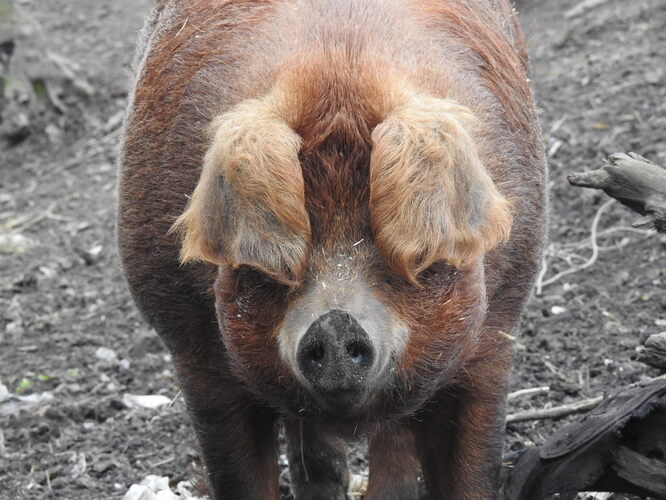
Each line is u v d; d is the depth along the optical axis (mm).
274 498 16094
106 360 25438
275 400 13023
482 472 15500
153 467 20812
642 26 38594
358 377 11195
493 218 12359
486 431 15359
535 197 15500
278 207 11664
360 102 12484
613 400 15914
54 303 28703
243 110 12461
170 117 15070
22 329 27297
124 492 20047
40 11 50906
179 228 14086
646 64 35375
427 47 14148
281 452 21406
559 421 20531
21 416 22609
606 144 30797
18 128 39375
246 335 12633
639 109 32594
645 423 15195
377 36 13719
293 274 11812
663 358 14836
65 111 40469
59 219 34125
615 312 24156
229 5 15375
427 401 14781
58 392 23812
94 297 28922
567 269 26266
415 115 11984
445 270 12602
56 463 21141
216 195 12070
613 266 26078
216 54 14797
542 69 36719
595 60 36500
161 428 22188
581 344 23141
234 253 11945
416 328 12367
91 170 37406
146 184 15219
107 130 39656
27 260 31438
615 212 28219
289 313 12078
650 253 26234
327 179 12258
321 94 12602
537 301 25000
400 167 11633
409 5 14750
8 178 37750
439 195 11664
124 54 44781
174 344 15523
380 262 12078
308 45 13523
